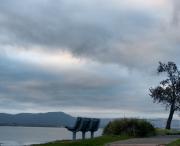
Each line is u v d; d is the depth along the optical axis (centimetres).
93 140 2133
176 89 4531
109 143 1997
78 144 1944
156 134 2953
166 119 4525
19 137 3161
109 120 3017
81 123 2322
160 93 4553
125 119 2880
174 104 4512
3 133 3900
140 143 2009
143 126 2808
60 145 1912
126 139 2333
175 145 1897
